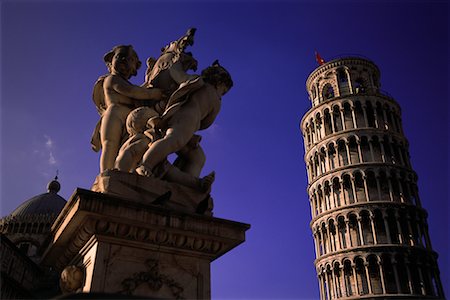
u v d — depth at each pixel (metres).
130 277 3.96
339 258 53.81
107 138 5.44
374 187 57.53
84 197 3.90
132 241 4.12
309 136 67.25
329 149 61.84
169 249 4.29
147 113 5.34
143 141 5.02
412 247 52.94
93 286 3.75
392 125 63.53
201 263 4.42
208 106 5.70
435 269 54.44
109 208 3.99
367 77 68.12
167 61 6.27
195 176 5.52
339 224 56.25
